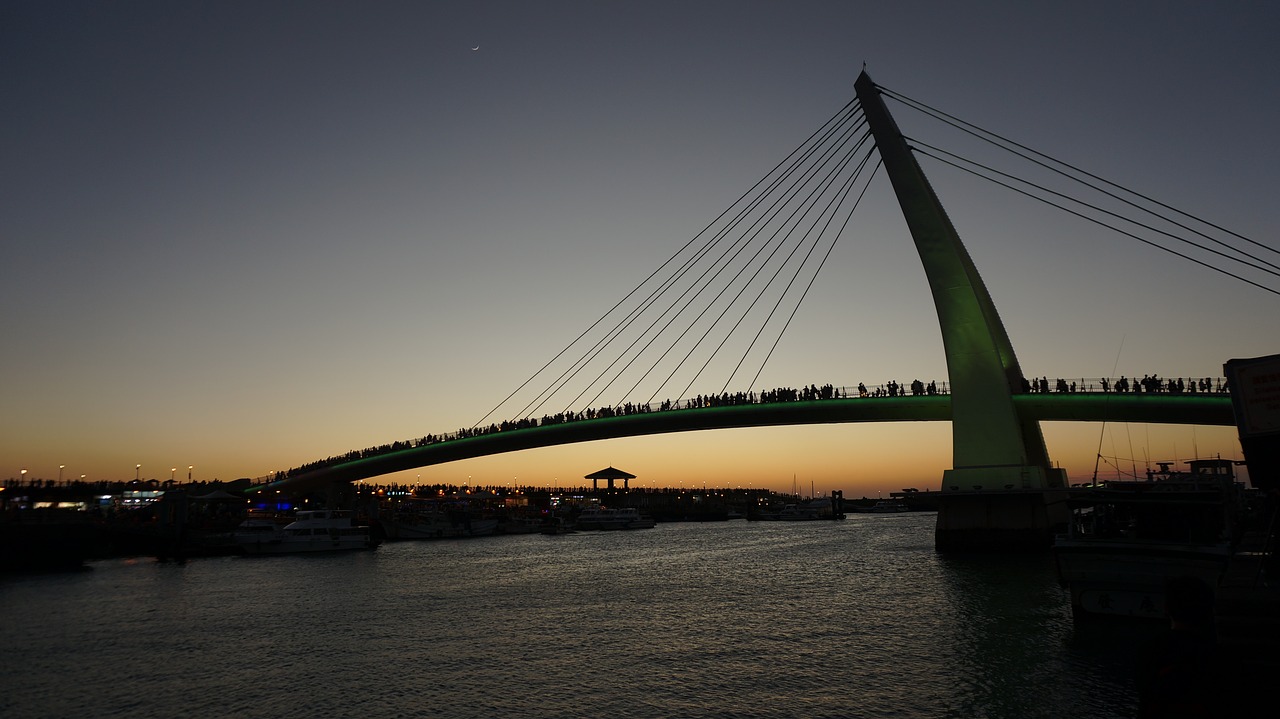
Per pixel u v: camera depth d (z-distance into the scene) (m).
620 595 39.88
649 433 91.19
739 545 76.50
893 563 53.66
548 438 96.75
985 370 60.53
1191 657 6.39
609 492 180.50
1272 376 15.16
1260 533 32.41
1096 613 25.45
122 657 25.88
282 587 43.91
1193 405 61.03
